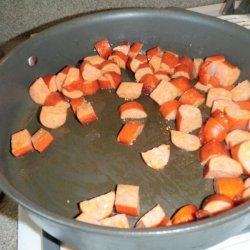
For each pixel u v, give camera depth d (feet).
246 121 1.66
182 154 1.61
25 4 2.05
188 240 1.19
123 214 1.43
